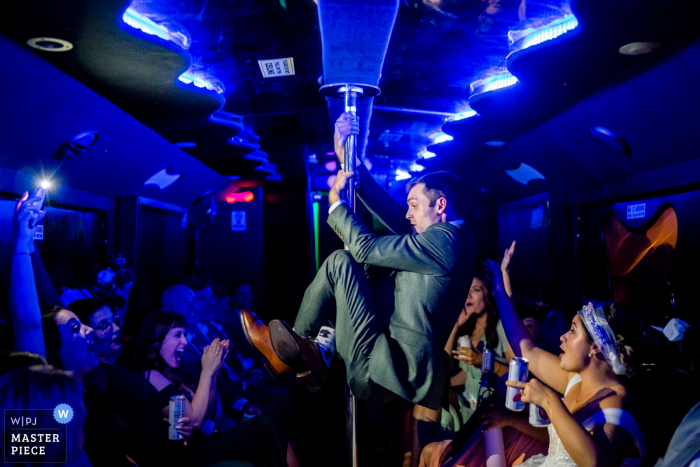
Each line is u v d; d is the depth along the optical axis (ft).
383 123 14.78
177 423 8.58
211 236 25.18
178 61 8.15
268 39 8.34
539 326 14.30
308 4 6.94
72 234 14.16
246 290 18.93
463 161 18.37
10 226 11.14
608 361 6.64
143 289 17.85
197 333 14.16
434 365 6.51
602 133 11.76
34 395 4.74
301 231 25.13
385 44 7.16
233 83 10.73
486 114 12.00
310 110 13.03
